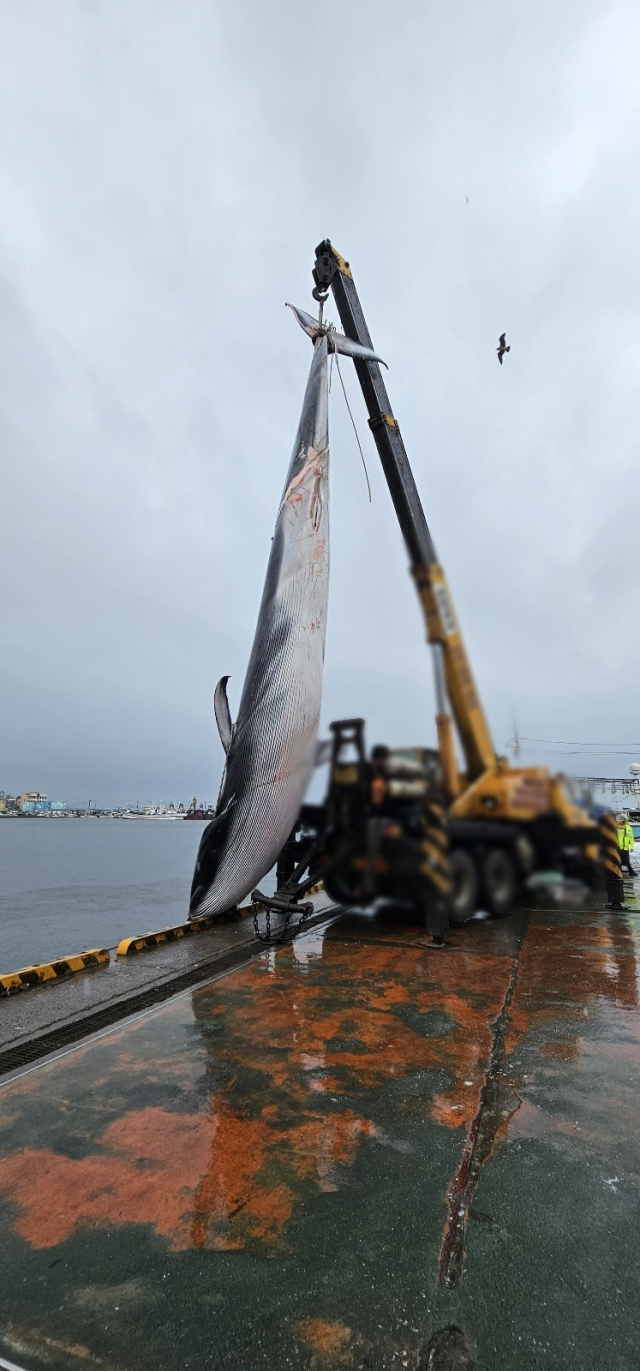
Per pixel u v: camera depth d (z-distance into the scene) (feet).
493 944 18.92
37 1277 5.97
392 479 19.56
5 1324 5.48
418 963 16.70
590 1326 5.32
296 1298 5.65
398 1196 7.04
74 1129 8.56
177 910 40.06
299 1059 10.69
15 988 14.60
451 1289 5.72
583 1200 6.92
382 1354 5.09
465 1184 7.22
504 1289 5.71
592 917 22.77
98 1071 10.35
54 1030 12.36
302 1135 8.32
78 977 15.80
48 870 67.10
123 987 14.97
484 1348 5.13
